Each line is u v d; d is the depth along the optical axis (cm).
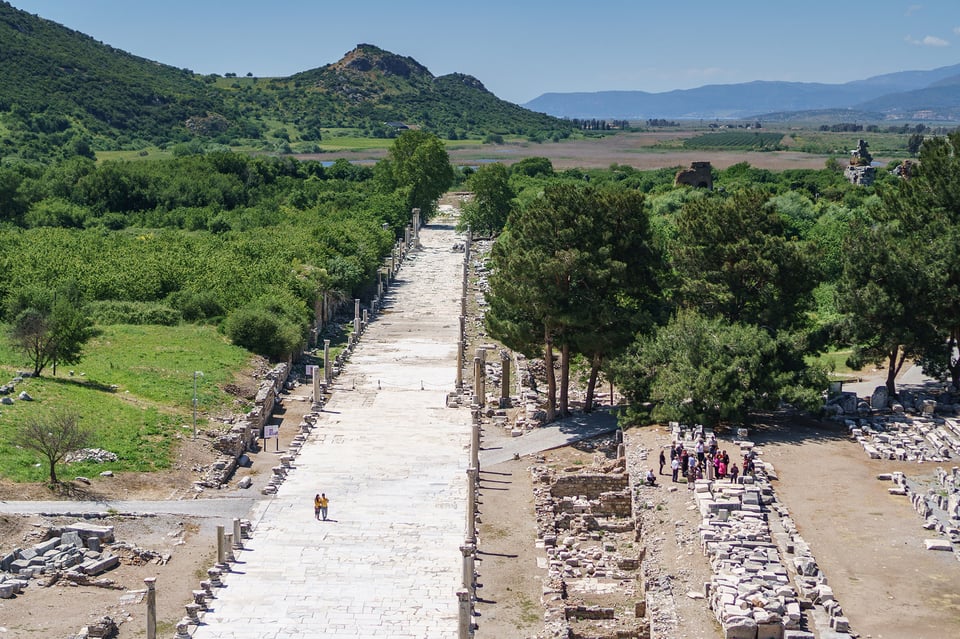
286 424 9306
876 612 5116
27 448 7300
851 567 5616
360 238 15712
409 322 13625
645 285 9181
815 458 7369
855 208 16838
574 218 8919
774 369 8119
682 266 9069
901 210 9406
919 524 6197
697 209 9288
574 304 8700
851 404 8388
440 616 5794
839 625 4878
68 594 5812
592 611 5662
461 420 9438
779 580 5250
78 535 6372
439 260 17788
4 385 8338
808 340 8538
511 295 8850
